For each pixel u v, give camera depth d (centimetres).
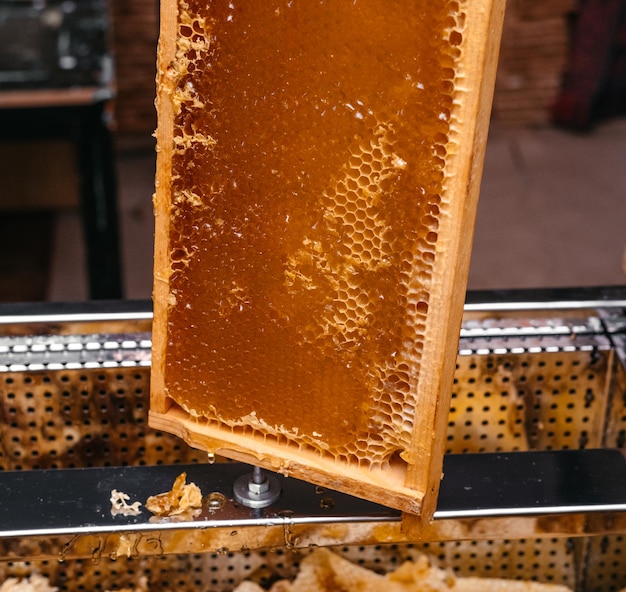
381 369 39
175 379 44
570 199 181
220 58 38
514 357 54
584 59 204
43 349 53
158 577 54
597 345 54
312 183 38
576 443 57
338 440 41
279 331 40
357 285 38
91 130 105
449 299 36
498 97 209
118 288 117
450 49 33
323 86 36
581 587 57
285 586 54
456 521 44
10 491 45
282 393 41
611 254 162
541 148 202
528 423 56
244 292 41
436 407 38
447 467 46
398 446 40
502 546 56
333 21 35
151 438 55
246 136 39
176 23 38
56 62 112
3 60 112
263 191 39
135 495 45
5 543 43
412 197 36
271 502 44
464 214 35
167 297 42
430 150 35
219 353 42
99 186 109
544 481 46
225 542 44
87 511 44
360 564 56
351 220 38
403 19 34
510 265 157
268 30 36
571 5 199
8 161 130
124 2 184
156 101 39
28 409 53
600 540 55
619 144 205
